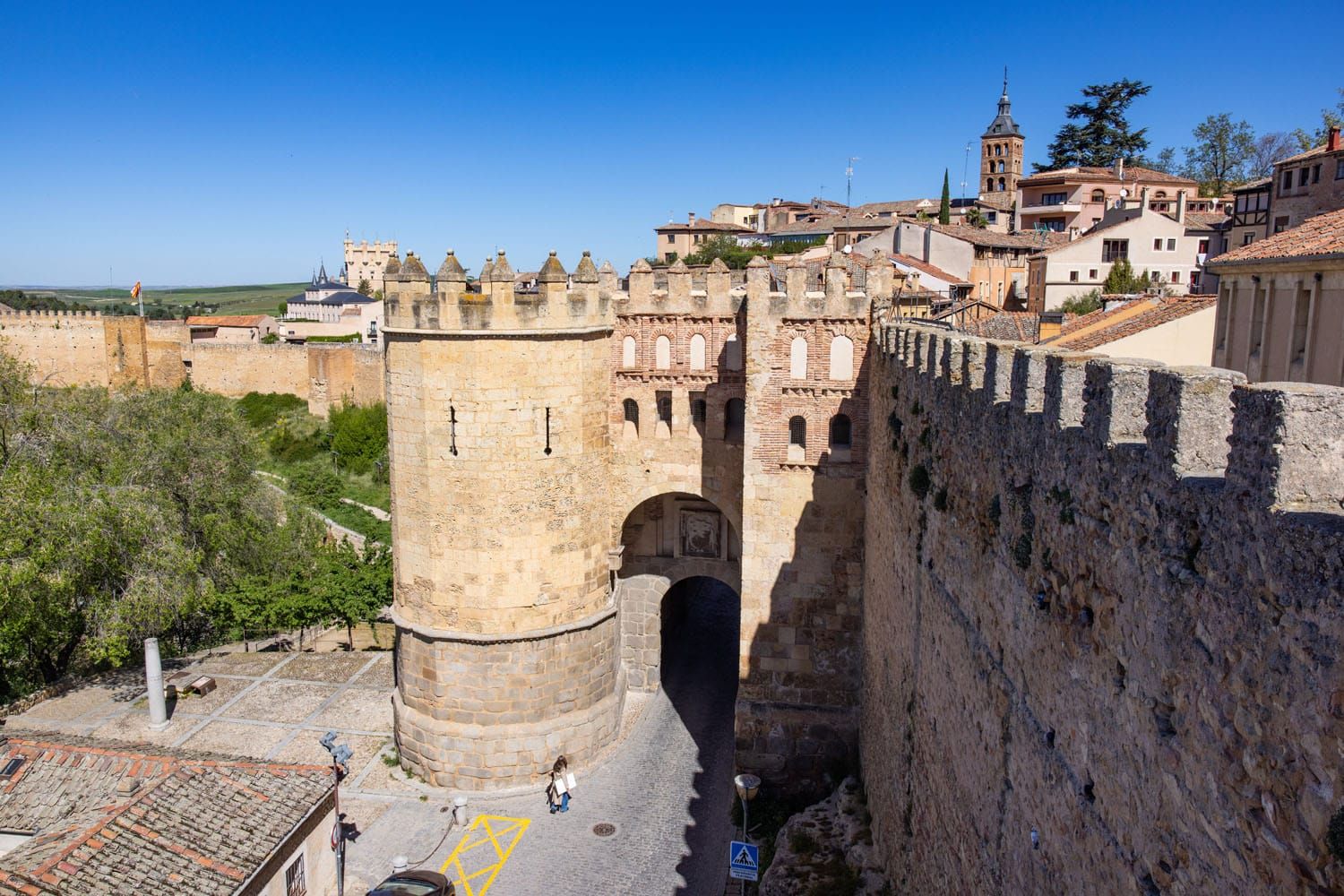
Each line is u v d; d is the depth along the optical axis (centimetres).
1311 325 2309
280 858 2512
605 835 3175
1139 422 1002
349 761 3606
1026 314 4738
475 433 3272
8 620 3728
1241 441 733
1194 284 6938
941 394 1875
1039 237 9881
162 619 4166
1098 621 1025
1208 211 10625
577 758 3538
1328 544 610
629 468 3753
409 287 3250
